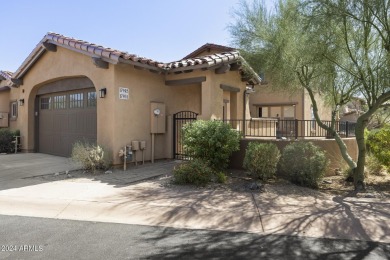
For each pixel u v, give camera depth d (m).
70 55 10.77
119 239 4.27
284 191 7.07
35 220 5.06
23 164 10.11
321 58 7.62
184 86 12.04
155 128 10.61
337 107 9.59
